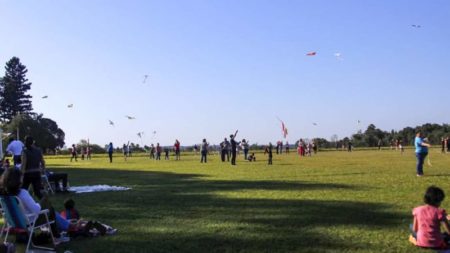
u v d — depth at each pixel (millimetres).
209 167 32938
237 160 45906
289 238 8914
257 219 10875
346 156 51281
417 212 8211
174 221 10883
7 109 113688
